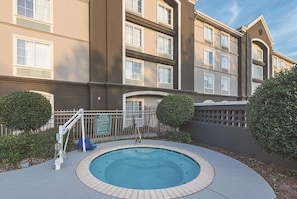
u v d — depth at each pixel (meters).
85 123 9.59
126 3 14.02
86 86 11.89
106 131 9.01
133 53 14.03
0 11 9.53
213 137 7.98
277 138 4.14
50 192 3.54
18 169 4.72
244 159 6.05
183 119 8.67
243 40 22.58
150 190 3.68
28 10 10.27
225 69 21.27
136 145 7.52
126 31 14.15
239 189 3.75
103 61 12.14
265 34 25.47
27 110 6.07
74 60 11.57
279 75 4.60
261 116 4.53
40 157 5.63
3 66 9.56
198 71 18.73
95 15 11.88
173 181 4.69
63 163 5.17
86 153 6.23
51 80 10.66
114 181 4.65
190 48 17.20
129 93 13.23
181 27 16.50
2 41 9.55
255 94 5.00
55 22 10.98
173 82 16.70
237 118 7.02
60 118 9.69
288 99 4.06
